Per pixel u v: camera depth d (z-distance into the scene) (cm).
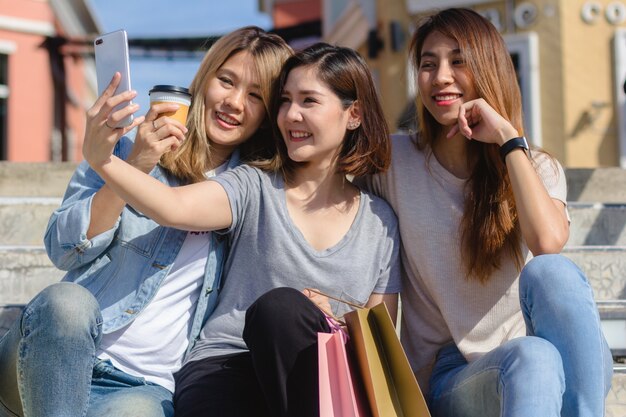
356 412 200
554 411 195
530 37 1034
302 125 246
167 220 224
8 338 213
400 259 263
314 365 212
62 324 202
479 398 220
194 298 245
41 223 388
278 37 264
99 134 206
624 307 302
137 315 232
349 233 251
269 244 243
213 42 279
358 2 1141
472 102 248
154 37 1370
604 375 214
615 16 1033
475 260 246
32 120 1392
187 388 224
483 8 1056
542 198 236
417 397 201
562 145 1030
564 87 1028
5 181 445
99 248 230
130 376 229
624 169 454
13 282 337
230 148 266
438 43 254
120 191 215
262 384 214
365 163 257
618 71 1030
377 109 259
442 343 260
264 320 214
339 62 251
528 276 220
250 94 256
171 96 223
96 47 213
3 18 1362
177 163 250
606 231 396
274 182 252
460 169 260
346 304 245
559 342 211
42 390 203
